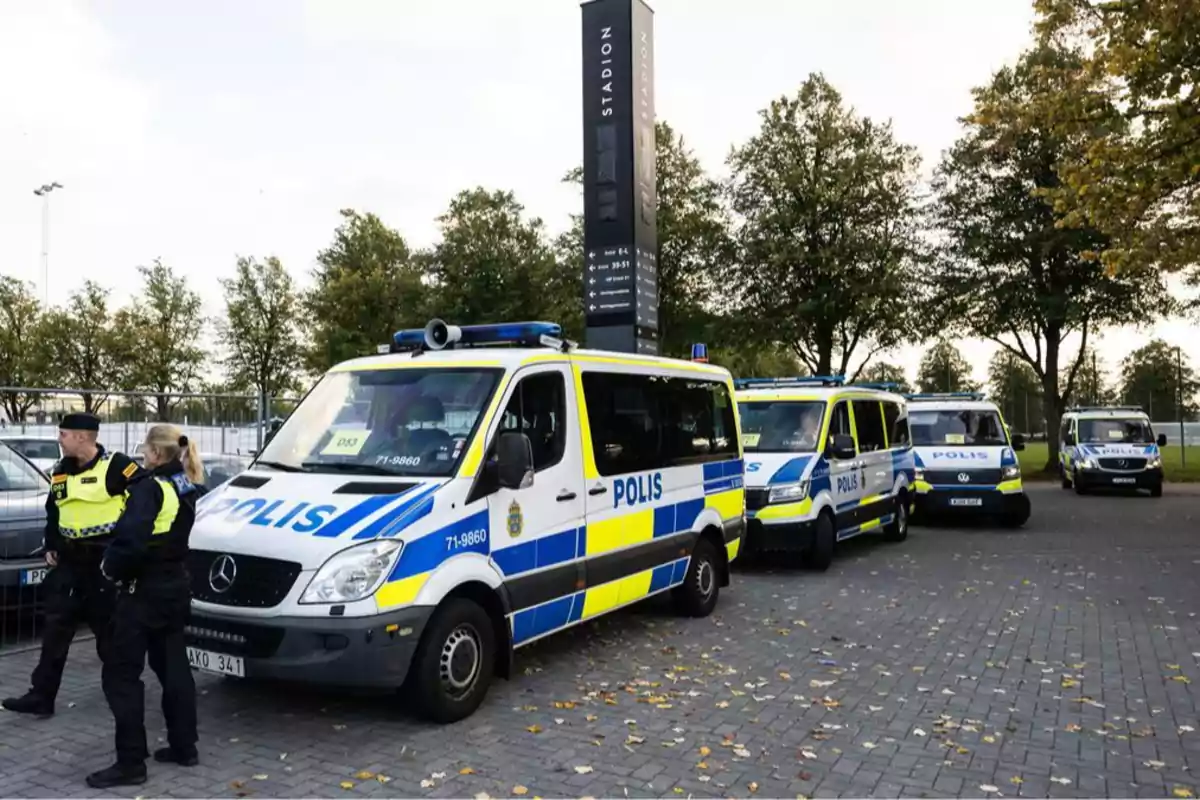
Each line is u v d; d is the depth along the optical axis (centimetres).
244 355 4759
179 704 450
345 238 4688
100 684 595
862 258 2917
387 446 561
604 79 1282
